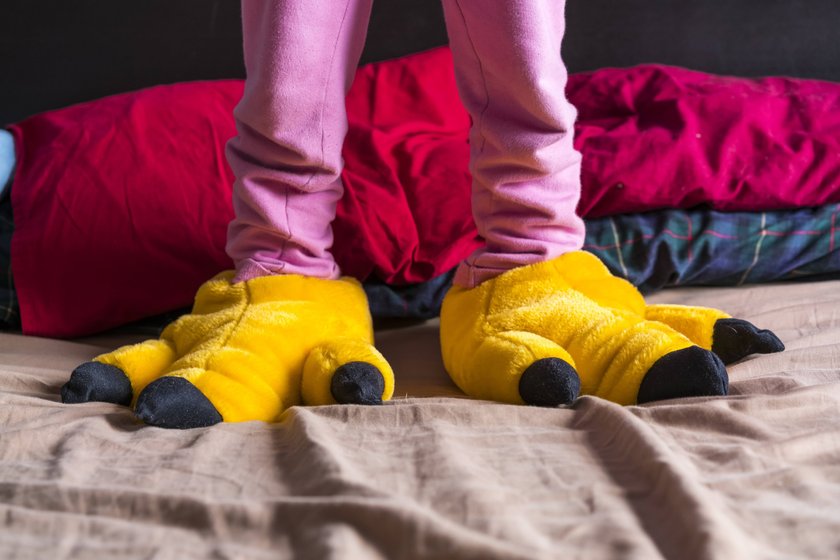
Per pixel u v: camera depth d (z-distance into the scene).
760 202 1.29
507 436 0.70
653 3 1.72
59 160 1.26
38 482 0.60
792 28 1.72
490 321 0.92
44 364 1.04
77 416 0.78
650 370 0.81
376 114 1.42
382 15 1.70
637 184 1.26
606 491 0.59
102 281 1.19
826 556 0.48
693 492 0.53
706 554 0.47
